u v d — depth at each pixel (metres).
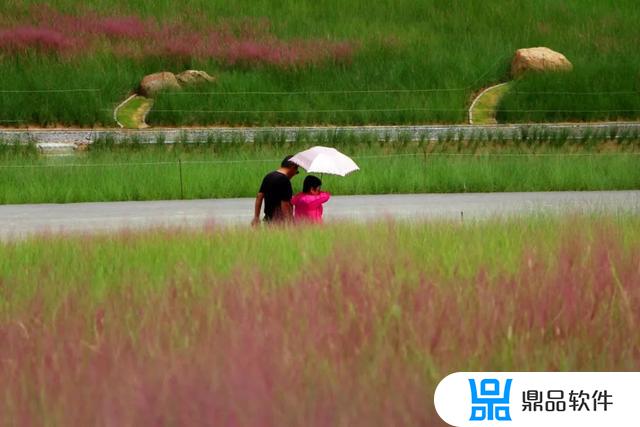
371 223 21.48
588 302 10.52
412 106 72.81
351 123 71.06
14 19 85.25
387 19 93.50
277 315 10.41
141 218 33.22
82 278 13.77
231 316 10.51
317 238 17.55
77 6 90.44
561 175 45.31
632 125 68.69
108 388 8.03
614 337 9.44
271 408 7.38
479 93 78.06
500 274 12.41
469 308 10.38
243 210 36.34
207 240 18.34
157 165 45.62
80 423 7.37
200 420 7.25
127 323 10.28
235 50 80.31
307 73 77.25
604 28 93.19
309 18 92.44
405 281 11.98
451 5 96.25
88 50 78.75
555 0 98.94
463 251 14.77
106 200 41.09
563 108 73.88
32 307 11.48
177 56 79.12
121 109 71.50
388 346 8.84
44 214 35.00
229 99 71.12
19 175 42.41
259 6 94.69
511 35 89.94
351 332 9.48
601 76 78.38
